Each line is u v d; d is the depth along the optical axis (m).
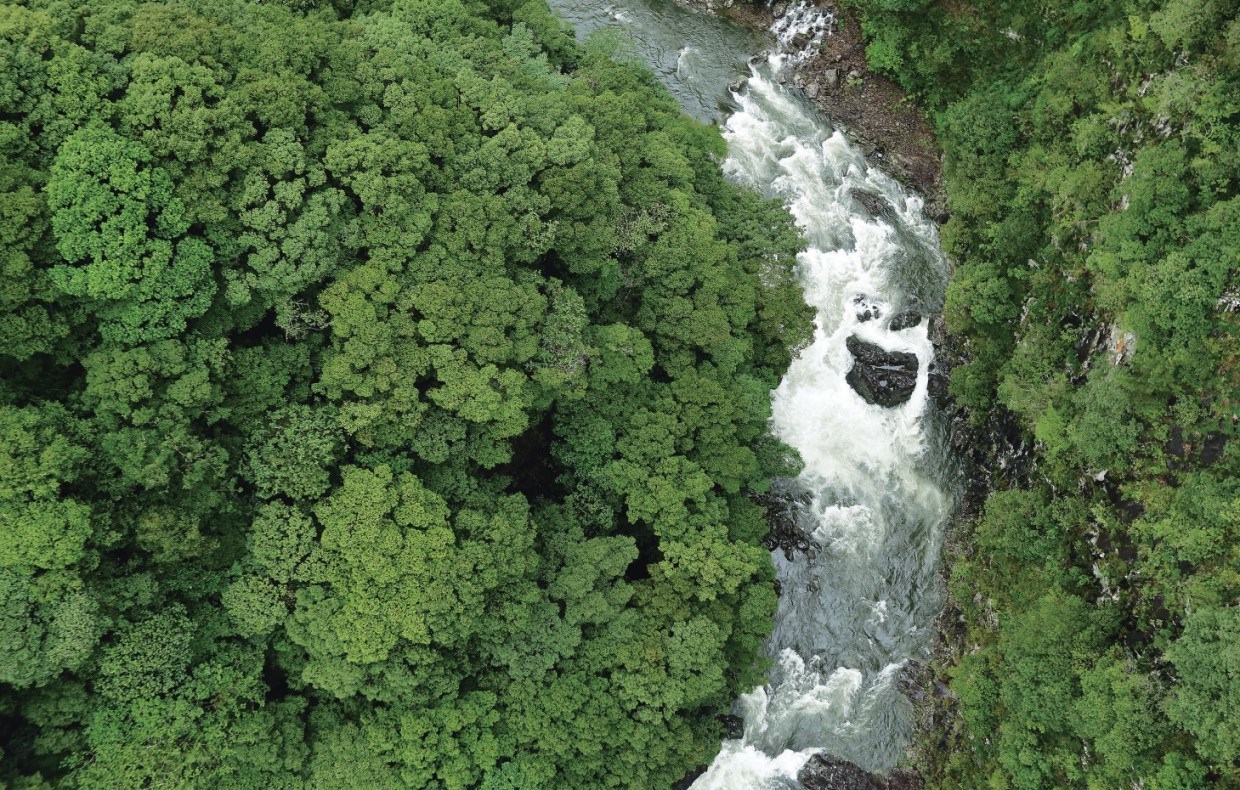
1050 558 34.38
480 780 29.67
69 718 24.58
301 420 28.00
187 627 26.50
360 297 27.69
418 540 27.67
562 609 32.16
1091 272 35.72
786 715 37.19
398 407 28.06
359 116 30.05
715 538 32.81
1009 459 39.00
